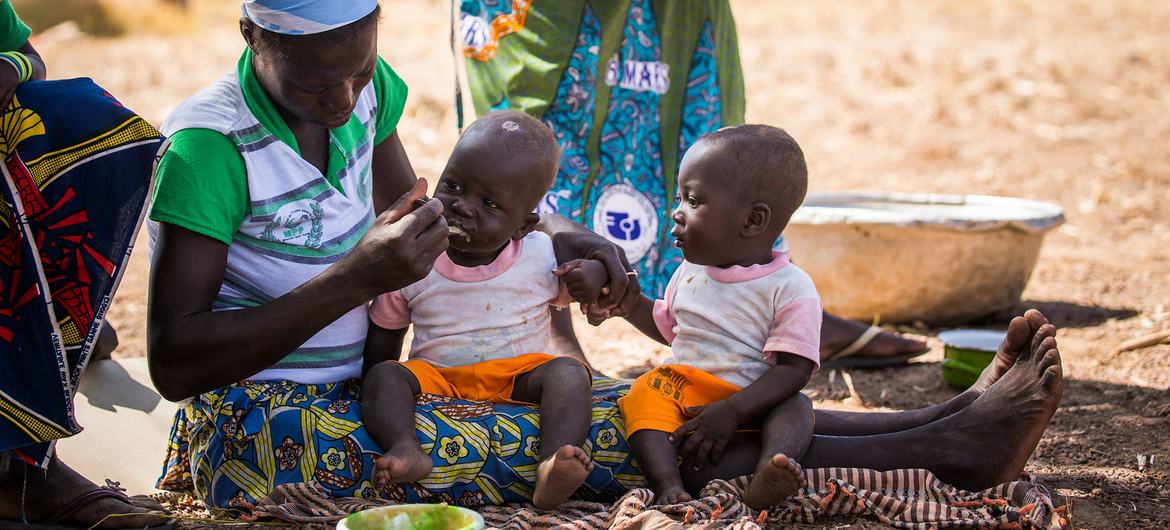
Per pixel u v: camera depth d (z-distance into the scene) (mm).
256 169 3008
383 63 3527
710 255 3242
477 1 4441
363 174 3320
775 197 3186
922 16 17109
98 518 2926
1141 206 8188
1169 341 5188
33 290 2770
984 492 3088
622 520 2781
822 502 3018
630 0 4398
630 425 3141
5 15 2883
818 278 5562
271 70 2904
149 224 3115
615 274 3234
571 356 3525
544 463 2918
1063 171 9258
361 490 3045
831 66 13383
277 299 2875
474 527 2533
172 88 12086
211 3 19359
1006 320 5750
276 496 3002
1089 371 4867
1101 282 6449
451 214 3137
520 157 3113
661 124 4508
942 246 5398
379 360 3381
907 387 4754
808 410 3178
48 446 2891
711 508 2902
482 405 3162
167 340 2893
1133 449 3857
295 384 3197
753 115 11305
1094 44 14516
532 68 4375
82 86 2826
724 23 4582
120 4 16641
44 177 2756
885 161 9680
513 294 3279
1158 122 10766
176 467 3365
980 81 12438
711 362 3236
